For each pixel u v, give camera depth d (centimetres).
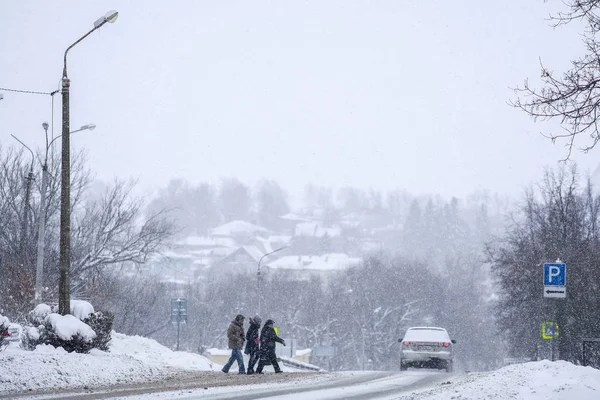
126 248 7994
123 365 3033
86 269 7756
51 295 6303
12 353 2717
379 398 2256
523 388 2119
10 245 7269
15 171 7681
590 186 8100
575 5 1752
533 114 1814
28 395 2167
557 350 6084
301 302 14938
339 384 2873
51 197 7606
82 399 2050
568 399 1761
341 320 14538
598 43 1762
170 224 8650
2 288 6309
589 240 6719
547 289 3903
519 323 7375
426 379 3241
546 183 7606
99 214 8275
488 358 16288
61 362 2697
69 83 3362
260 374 3588
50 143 5369
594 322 5800
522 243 7031
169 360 4175
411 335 4506
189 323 14012
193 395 2223
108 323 3444
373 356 14588
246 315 14900
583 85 1770
